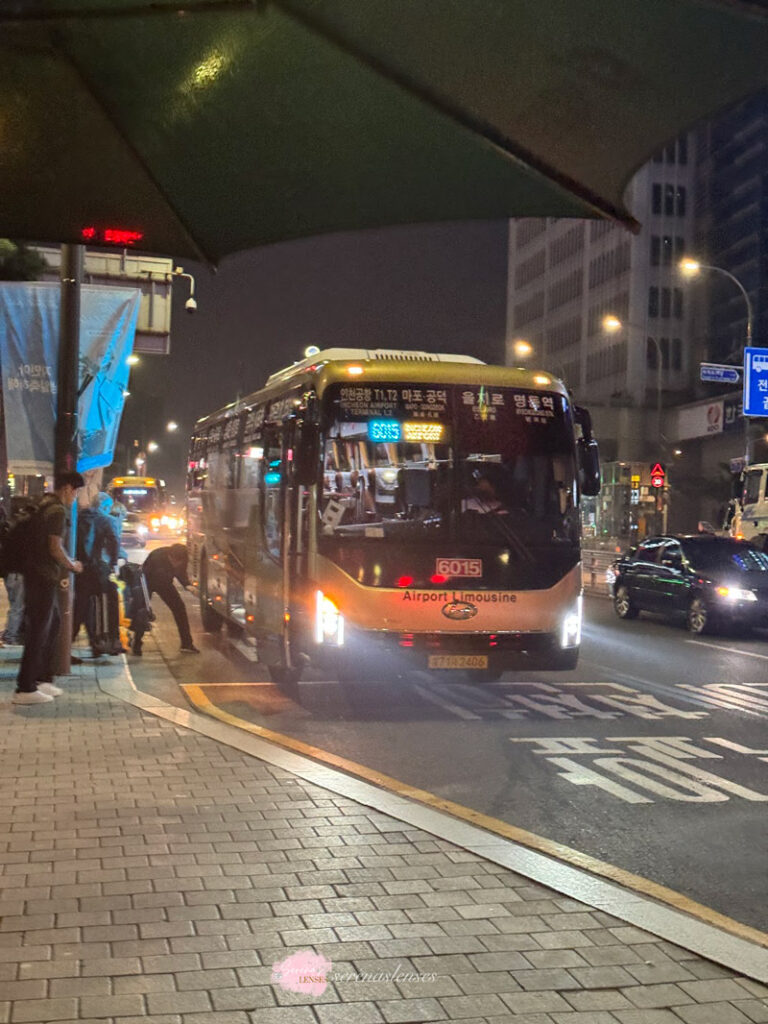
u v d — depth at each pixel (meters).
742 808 7.10
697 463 85.12
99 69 2.75
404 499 10.72
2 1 2.43
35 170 3.14
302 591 10.77
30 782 6.88
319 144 2.94
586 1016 3.69
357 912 4.68
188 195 3.22
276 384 13.27
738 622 18.45
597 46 2.38
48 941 4.25
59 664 11.37
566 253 111.44
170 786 6.83
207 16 2.48
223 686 12.05
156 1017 3.59
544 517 11.01
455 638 10.57
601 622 21.11
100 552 12.84
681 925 4.55
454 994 3.84
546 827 6.59
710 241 96.75
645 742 9.22
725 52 2.32
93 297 11.67
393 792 6.84
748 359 32.69
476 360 12.05
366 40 2.49
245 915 4.61
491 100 2.64
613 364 100.38
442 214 3.18
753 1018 3.70
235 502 14.62
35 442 11.24
